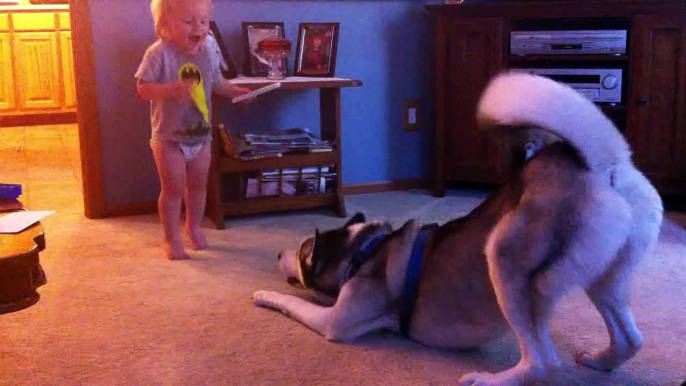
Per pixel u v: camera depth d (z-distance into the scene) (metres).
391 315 1.99
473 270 1.76
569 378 1.80
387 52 4.07
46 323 2.18
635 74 3.48
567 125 1.53
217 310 2.28
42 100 6.96
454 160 3.94
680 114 3.43
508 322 1.67
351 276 2.04
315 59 3.65
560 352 1.95
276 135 3.50
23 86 6.86
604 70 3.56
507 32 3.74
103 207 3.52
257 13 3.75
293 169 3.47
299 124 3.92
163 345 2.02
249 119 3.80
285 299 2.23
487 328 1.80
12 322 2.18
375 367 1.87
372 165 4.15
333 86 3.41
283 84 3.29
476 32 3.77
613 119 3.76
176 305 2.33
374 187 4.14
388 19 4.05
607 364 1.82
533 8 3.63
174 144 2.78
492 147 3.82
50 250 2.94
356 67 4.02
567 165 1.59
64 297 2.40
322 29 3.65
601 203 1.53
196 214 2.96
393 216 3.52
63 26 6.91
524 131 1.66
